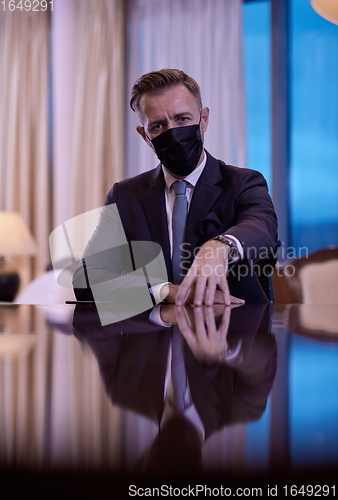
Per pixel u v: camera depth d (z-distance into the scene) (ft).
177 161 5.35
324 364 1.18
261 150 15.29
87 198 15.43
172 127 5.34
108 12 15.43
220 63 14.47
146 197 5.80
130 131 15.51
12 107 16.38
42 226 16.14
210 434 0.57
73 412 0.67
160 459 0.48
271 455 0.50
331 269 7.00
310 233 15.10
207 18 14.65
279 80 14.96
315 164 15.05
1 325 2.35
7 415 0.65
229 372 1.06
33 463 0.47
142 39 15.62
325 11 6.30
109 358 1.28
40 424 0.61
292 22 15.08
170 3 15.07
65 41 15.79
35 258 16.19
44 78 16.25
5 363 1.21
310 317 2.73
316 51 14.96
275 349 1.46
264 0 15.08
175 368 1.10
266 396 0.80
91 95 15.52
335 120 14.90
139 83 5.49
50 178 16.52
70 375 1.02
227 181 5.65
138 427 0.60
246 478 0.45
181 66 14.90
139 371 1.07
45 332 2.01
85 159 15.65
